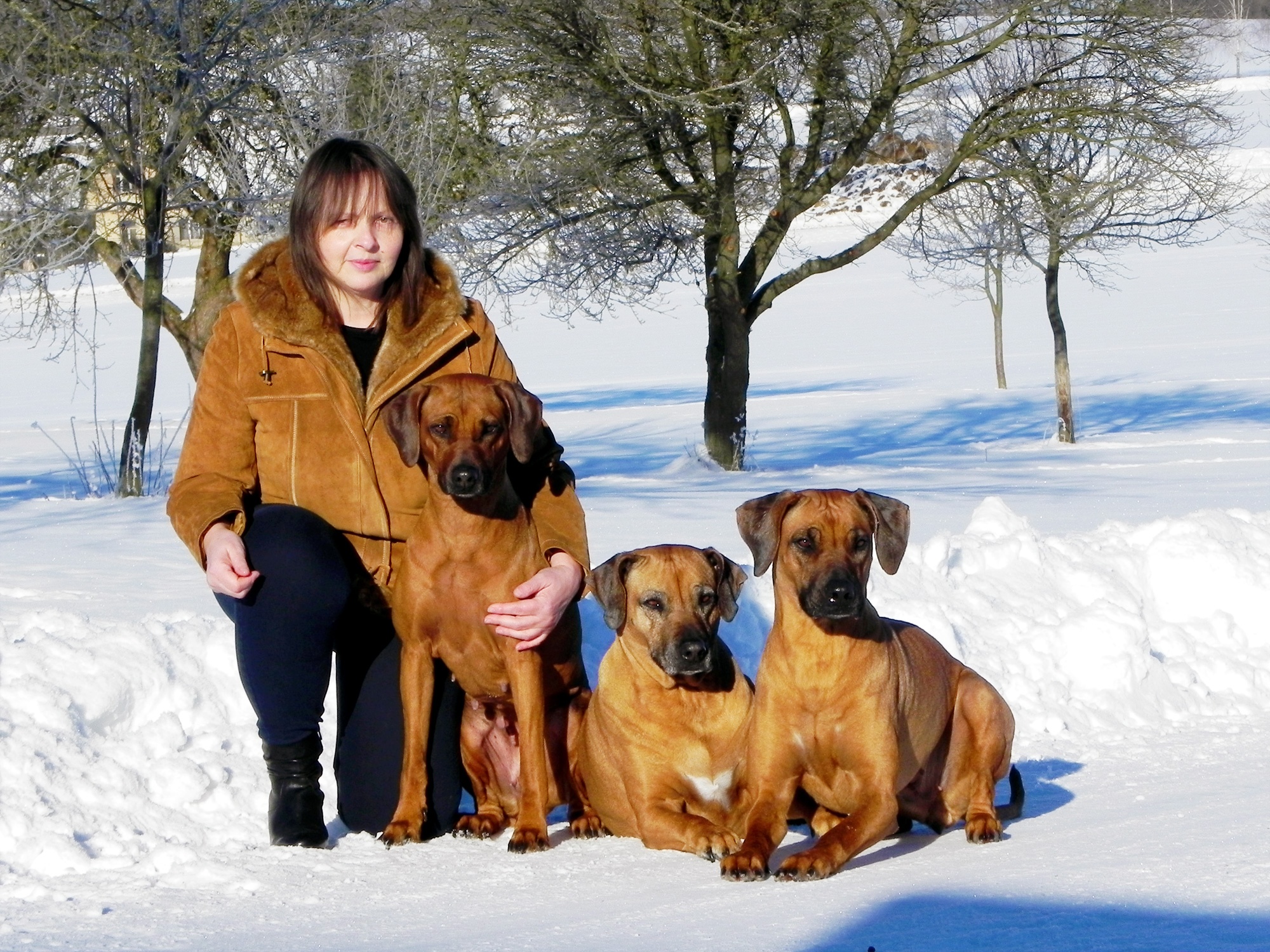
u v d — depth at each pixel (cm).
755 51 1689
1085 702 570
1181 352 3350
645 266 1880
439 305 431
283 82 1348
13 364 4172
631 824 425
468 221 1700
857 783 388
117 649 467
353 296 430
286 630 396
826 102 1822
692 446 1897
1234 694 610
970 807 408
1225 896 296
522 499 440
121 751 438
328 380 421
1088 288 5078
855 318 4809
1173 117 1816
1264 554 689
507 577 412
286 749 404
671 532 882
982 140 1873
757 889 338
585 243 1745
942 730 426
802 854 356
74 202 1356
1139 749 513
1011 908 298
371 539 429
